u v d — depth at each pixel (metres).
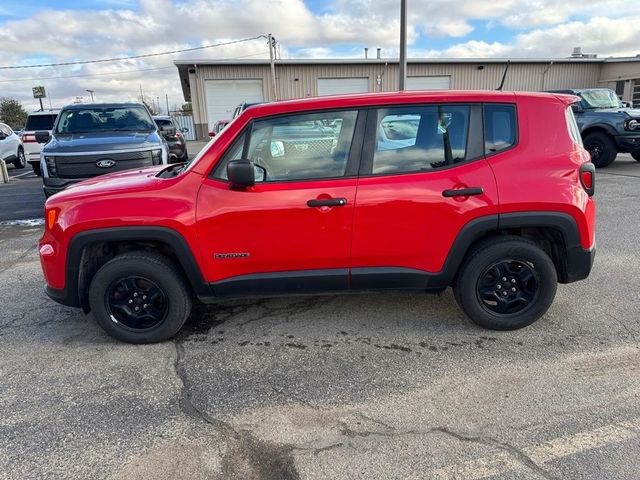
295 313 3.93
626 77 28.41
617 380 2.85
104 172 7.36
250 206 3.16
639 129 10.67
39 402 2.81
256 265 3.28
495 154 3.24
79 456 2.35
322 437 2.45
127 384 2.97
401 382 2.91
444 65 27.84
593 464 2.19
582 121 11.37
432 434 2.44
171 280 3.33
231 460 2.30
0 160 13.03
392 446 2.36
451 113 3.24
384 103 3.22
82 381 3.02
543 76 29.19
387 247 3.25
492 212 3.20
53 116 14.84
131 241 3.31
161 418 2.64
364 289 3.41
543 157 3.23
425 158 3.23
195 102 26.72
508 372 2.98
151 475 2.21
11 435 2.52
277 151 3.22
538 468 2.18
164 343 3.49
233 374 3.06
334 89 27.55
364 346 3.37
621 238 5.72
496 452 2.29
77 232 3.21
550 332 3.48
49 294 3.41
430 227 3.22
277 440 2.43
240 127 3.23
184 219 3.17
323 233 3.21
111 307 3.42
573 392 2.75
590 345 3.28
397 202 3.17
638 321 3.61
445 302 4.05
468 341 3.39
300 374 3.04
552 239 3.42
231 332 3.63
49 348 3.46
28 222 7.86
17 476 2.22
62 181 7.29
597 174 10.53
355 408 2.68
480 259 3.32
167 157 8.16
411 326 3.64
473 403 2.68
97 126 8.50
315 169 3.21
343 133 3.21
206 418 2.63
